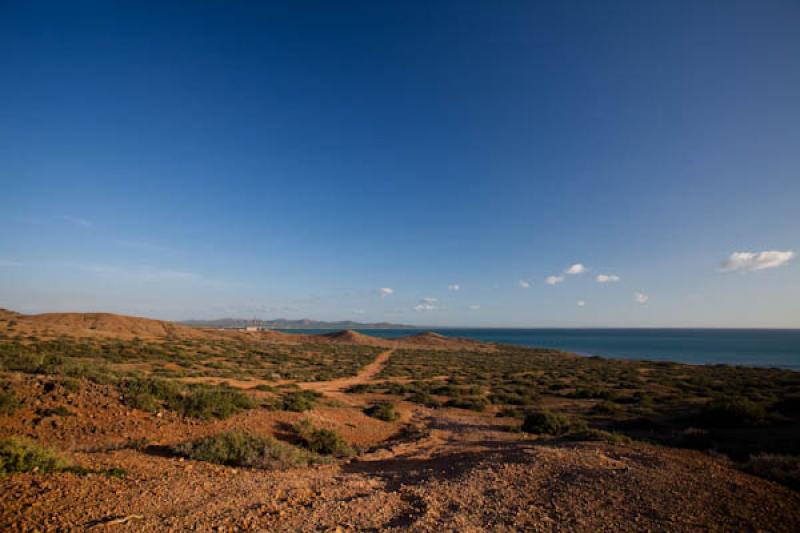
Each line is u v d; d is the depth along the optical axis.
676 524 6.05
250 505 6.31
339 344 112.38
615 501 7.00
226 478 7.94
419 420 22.09
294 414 16.97
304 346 95.62
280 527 5.52
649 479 8.18
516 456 10.65
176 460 9.25
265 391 26.28
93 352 37.31
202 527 5.30
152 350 45.06
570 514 6.42
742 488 7.75
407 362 71.25
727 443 14.09
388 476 9.29
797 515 6.52
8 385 12.53
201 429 13.08
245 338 94.12
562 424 18.53
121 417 12.57
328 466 10.82
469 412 25.23
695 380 40.94
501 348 121.88
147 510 5.73
